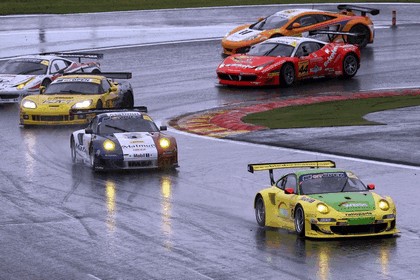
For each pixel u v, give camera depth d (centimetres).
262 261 4816
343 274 4541
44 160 7838
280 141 8312
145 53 13188
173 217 5862
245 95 10888
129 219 5816
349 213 5128
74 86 9900
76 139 7769
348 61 11769
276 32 12575
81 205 6222
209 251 5047
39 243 5288
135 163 7256
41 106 9488
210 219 5809
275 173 7144
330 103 10331
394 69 12162
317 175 5503
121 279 4575
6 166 7594
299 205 5256
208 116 9769
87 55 11412
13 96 10650
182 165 7512
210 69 12325
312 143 8156
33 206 6222
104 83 10025
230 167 7381
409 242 5119
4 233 5528
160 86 11400
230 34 12900
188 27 15062
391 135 8381
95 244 5234
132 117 7744
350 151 7744
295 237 5306
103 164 7238
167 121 9588
